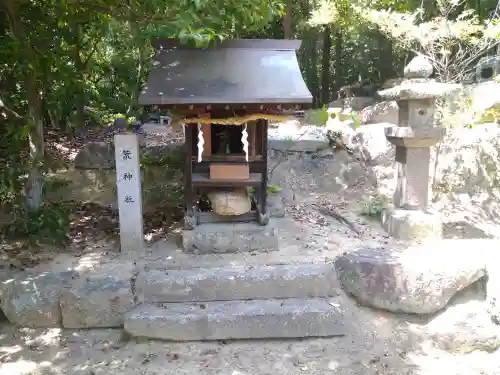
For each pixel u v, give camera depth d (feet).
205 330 11.24
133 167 13.64
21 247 14.17
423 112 14.70
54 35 15.61
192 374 10.28
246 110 13.62
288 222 16.52
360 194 19.16
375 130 22.20
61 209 15.70
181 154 20.85
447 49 18.69
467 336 11.35
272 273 12.21
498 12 21.21
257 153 14.55
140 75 22.21
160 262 13.20
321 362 10.74
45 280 12.08
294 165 21.18
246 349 11.20
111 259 13.51
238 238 13.99
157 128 32.09
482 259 13.03
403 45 20.79
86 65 17.38
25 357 10.76
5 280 12.10
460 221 16.88
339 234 15.64
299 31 33.40
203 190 15.51
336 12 24.03
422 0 19.77
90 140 27.96
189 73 13.07
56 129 29.04
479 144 18.88
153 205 17.89
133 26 12.50
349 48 35.83
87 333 11.68
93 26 16.58
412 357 11.02
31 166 15.21
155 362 10.68
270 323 11.33
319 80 38.81
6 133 17.20
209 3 11.45
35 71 14.40
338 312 11.54
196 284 11.99
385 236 15.42
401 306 11.98
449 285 12.06
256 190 15.70
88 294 11.65
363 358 10.91
